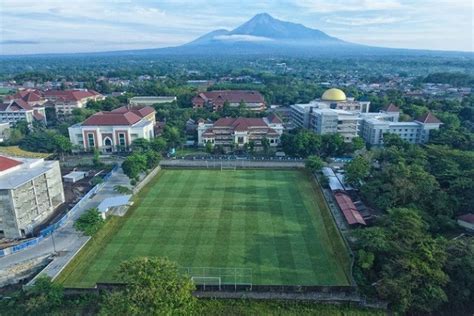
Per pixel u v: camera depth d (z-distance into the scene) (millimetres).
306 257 77312
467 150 132875
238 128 157750
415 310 62531
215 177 125250
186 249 80188
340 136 151375
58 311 61844
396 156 119375
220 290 64875
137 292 50344
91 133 155625
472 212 90312
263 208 100750
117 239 84500
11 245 82312
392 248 67562
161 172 130375
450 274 65062
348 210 94188
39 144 152875
